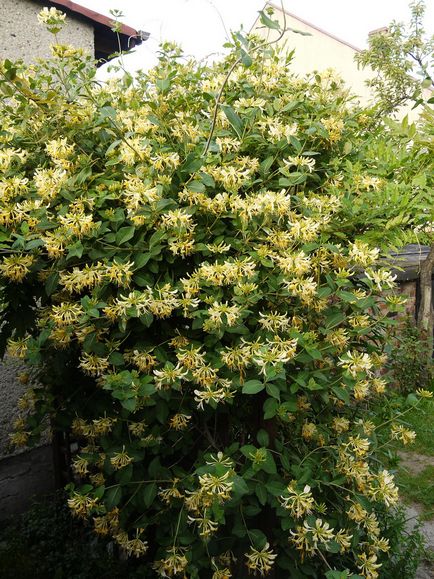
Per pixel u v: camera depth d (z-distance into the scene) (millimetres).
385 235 1898
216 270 1675
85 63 2305
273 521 1997
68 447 3275
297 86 2402
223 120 2064
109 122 1977
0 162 1840
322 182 2229
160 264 1868
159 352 1789
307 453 2074
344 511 2062
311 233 1763
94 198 1827
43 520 3088
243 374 1766
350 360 1825
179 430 2061
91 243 1769
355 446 2098
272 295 1854
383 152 2191
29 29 3559
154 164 1796
